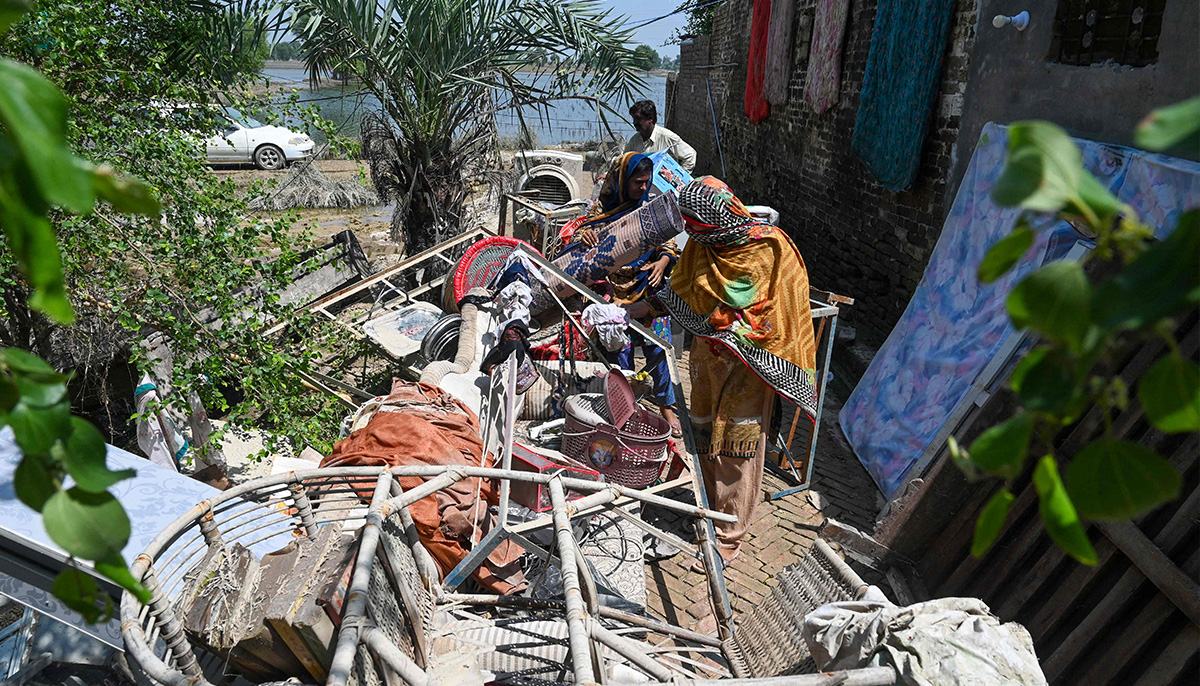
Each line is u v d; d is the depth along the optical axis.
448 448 3.48
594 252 5.43
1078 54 4.88
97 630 2.49
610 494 2.89
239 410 4.48
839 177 8.63
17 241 0.38
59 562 2.51
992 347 4.77
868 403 5.95
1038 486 0.47
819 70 9.01
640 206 5.51
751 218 4.09
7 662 3.46
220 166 16.97
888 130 6.91
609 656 2.65
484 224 8.98
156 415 4.61
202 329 4.43
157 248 4.19
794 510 5.13
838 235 8.72
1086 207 0.36
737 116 14.03
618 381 3.84
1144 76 4.28
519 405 4.43
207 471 4.78
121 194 0.39
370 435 3.55
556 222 7.65
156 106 4.62
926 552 4.16
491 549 3.05
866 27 7.74
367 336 6.22
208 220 4.59
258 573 2.14
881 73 7.01
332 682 1.67
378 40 6.86
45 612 2.53
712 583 3.25
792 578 2.81
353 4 6.57
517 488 3.49
